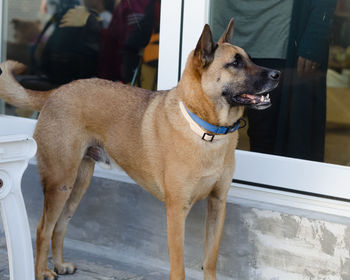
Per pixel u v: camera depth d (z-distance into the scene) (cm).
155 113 291
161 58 361
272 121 355
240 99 270
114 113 308
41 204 397
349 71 348
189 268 337
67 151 310
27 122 421
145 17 405
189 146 271
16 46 468
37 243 320
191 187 276
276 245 304
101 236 371
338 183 306
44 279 321
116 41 428
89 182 343
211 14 354
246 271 315
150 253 353
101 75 444
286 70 355
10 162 217
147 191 324
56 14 463
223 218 291
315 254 292
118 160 312
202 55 264
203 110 267
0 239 391
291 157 350
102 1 436
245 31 357
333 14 344
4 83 327
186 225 334
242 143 355
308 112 354
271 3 348
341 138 353
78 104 313
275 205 316
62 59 466
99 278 329
